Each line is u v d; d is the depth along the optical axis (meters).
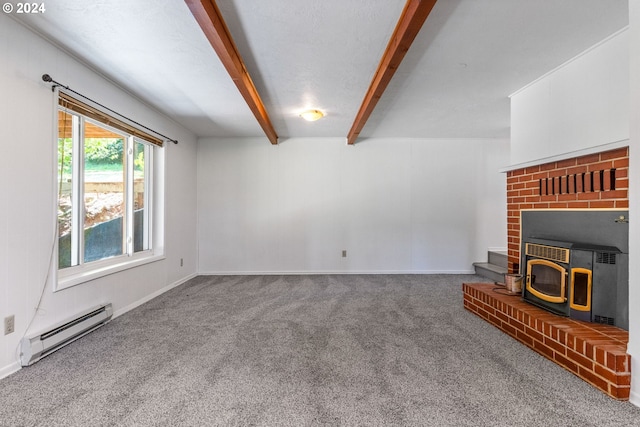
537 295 2.35
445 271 5.02
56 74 2.19
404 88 3.00
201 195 4.93
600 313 1.99
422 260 5.02
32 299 2.00
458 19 1.91
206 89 2.99
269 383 1.75
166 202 3.91
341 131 4.61
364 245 4.98
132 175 3.32
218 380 1.78
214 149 4.94
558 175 2.49
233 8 1.78
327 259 4.97
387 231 5.00
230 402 1.57
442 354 2.09
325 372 1.86
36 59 2.03
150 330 2.54
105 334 2.45
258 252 4.95
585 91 2.31
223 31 1.94
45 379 1.78
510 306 2.39
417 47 2.24
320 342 2.30
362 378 1.80
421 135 4.86
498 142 4.97
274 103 3.38
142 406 1.53
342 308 3.14
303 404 1.55
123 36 2.07
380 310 3.07
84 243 2.67
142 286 3.34
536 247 2.43
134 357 2.05
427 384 1.73
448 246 5.02
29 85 1.98
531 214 2.71
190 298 3.53
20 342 1.91
